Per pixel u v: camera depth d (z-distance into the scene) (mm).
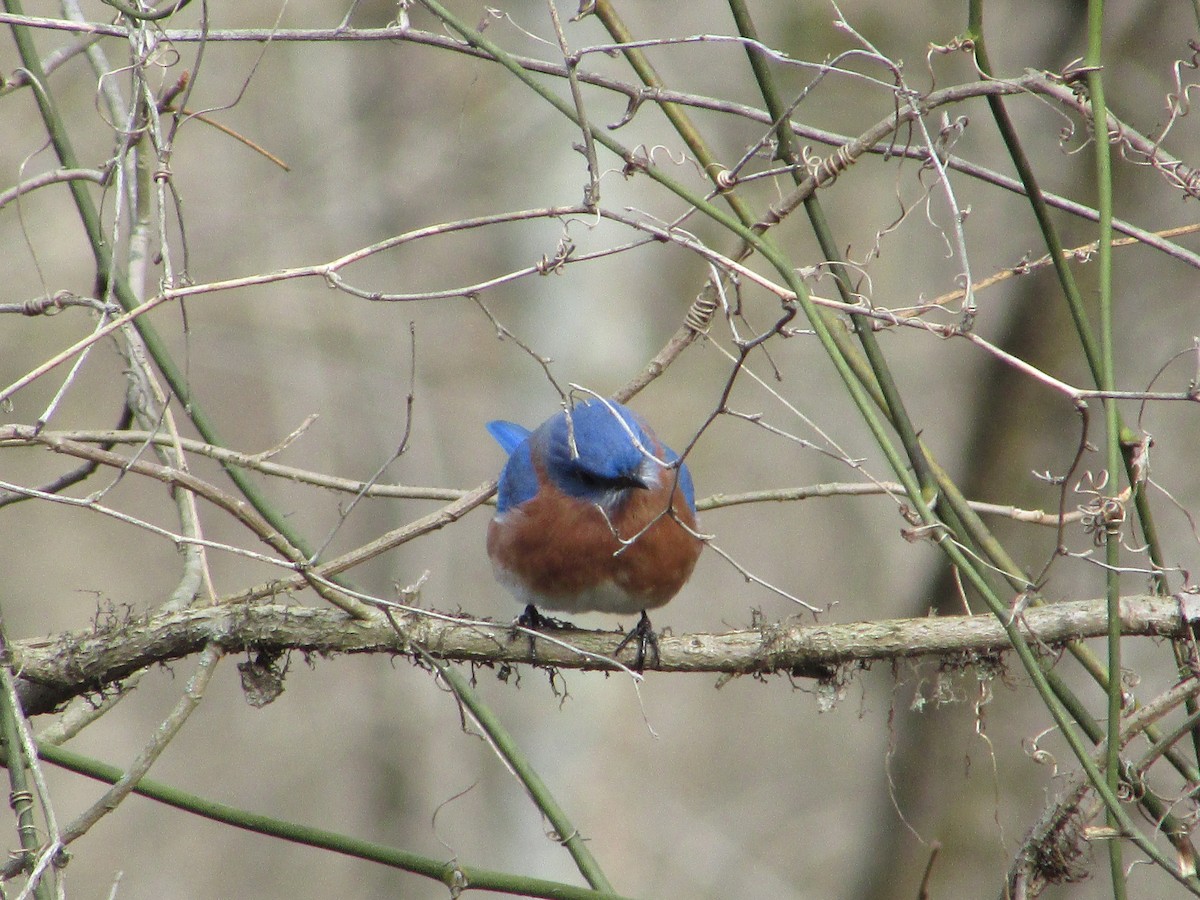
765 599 17734
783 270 5391
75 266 15344
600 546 7492
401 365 16844
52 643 6406
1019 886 5809
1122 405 11219
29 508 17391
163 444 6602
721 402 5695
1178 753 5730
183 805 5672
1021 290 11414
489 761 14422
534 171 14102
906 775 11711
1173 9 11289
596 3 6418
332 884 17234
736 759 18094
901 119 5848
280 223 16906
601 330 14133
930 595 11820
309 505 17391
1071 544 10750
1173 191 11211
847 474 17328
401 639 6137
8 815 13406
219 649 6188
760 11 15148
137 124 6320
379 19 16078
